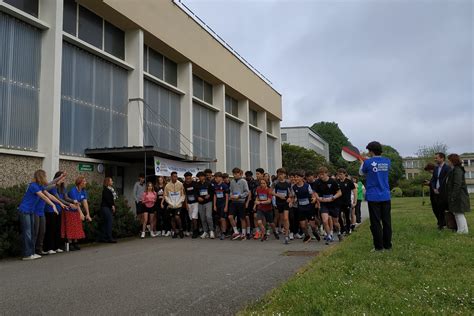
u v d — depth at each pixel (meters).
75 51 13.46
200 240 11.90
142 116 15.91
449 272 5.74
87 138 13.70
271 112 34.19
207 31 22.22
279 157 37.12
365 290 4.75
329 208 10.74
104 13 14.67
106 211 11.47
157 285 5.75
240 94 27.44
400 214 17.86
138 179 15.23
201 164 17.31
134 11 15.55
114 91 15.23
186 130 19.75
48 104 11.86
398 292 4.73
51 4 12.20
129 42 16.09
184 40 19.48
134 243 11.22
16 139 11.17
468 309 4.14
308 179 11.29
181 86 20.05
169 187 12.88
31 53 11.84
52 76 11.93
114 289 5.54
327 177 10.62
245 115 28.80
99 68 14.54
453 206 10.05
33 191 8.56
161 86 18.47
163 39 17.58
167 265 7.37
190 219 13.04
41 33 12.20
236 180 12.16
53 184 9.21
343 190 12.12
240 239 12.04
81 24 13.88
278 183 10.98
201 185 12.57
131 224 13.10
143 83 17.03
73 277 6.39
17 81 11.34
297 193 10.96
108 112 14.81
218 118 24.52
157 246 10.37
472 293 4.59
